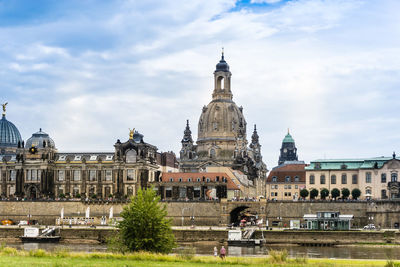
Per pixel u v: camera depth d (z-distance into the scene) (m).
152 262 106.56
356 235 192.00
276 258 115.69
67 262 103.06
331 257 152.75
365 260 127.31
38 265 97.69
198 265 105.06
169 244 124.62
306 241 193.00
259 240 187.25
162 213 125.62
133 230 121.94
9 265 96.81
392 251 170.12
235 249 178.00
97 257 112.31
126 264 102.12
